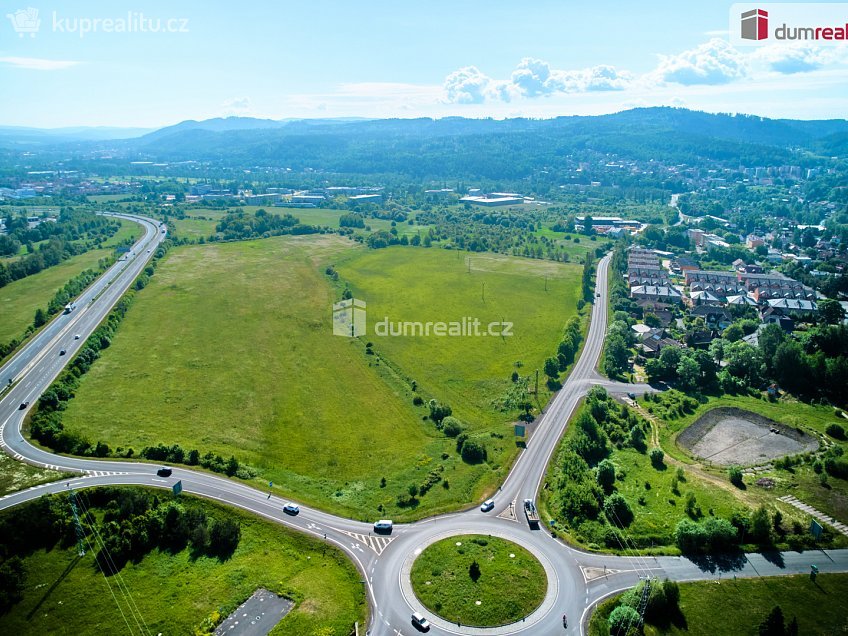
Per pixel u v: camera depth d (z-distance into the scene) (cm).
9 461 14838
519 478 15150
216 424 17938
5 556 11819
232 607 10825
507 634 10219
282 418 18562
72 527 12569
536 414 18950
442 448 17038
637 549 12425
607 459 15550
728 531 12356
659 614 10681
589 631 10306
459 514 13575
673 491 14475
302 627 10325
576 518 13300
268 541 12631
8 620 10594
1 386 19112
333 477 15600
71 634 10338
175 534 12588
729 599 11088
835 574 11756
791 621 10194
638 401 19875
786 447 16888
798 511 13612
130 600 11031
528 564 11812
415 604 10900
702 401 19888
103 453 15475
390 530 12975
